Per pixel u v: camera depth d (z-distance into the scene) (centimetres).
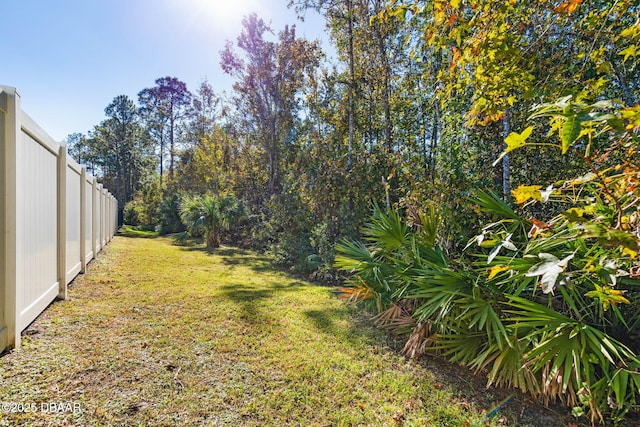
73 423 193
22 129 298
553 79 247
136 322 363
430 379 278
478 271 313
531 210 404
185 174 1933
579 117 99
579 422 228
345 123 997
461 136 480
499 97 278
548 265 113
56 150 401
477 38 237
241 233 1263
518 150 491
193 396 231
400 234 379
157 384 243
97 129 3275
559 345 223
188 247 1119
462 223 410
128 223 2073
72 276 509
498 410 237
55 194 406
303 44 1154
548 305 264
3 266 266
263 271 753
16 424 187
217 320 387
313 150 960
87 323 348
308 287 605
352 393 250
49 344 291
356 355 316
